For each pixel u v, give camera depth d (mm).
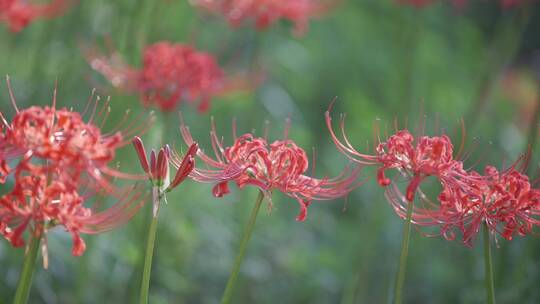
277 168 2557
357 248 5465
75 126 2283
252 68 5090
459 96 7539
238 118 6371
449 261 5602
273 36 7434
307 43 7949
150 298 4594
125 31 4980
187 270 5090
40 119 2273
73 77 5059
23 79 5430
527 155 2811
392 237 5609
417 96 6973
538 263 4375
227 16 5074
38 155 2244
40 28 5527
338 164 6574
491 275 2570
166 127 4129
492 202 2547
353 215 6520
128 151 4602
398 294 2549
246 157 2578
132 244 4570
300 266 5367
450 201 2523
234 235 5461
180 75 4086
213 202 5668
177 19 6258
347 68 8055
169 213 5094
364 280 4844
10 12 4266
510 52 5543
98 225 2441
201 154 2643
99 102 4824
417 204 5141
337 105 7910
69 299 4488
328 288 5289
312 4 5152
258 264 5273
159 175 2496
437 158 2475
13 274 4332
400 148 2516
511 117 7305
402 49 6480
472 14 9812
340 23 8188
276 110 6777
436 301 5207
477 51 8078
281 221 5840
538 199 2523
